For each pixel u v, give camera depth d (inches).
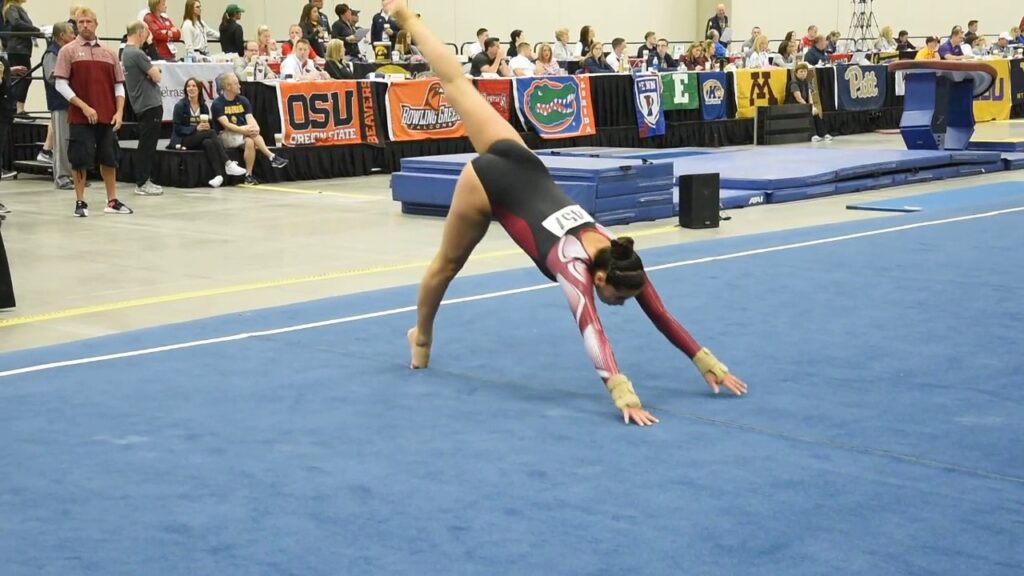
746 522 139.9
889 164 526.0
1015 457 163.9
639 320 255.0
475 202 197.6
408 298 285.3
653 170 419.2
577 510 144.3
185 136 551.8
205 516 143.6
